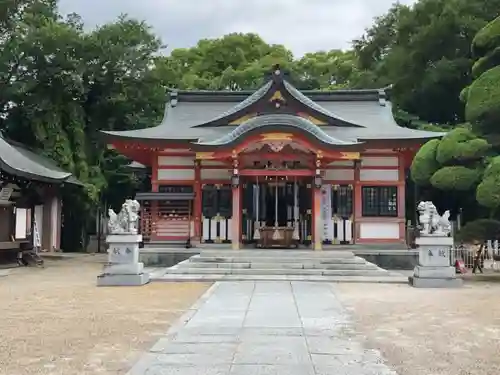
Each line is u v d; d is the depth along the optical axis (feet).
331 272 64.85
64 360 26.73
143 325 35.60
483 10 128.16
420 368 25.39
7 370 24.93
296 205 86.84
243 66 172.65
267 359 26.45
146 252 79.15
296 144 80.33
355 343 30.35
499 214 67.67
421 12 136.15
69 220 121.70
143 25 125.80
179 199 86.53
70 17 121.60
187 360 26.22
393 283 59.93
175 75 136.87
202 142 82.43
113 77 120.78
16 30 109.81
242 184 86.22
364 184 86.84
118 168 128.06
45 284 59.98
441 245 57.57
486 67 66.95
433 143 70.33
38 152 109.81
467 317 38.91
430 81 130.21
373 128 91.45
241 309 41.73
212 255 71.31
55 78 112.27
